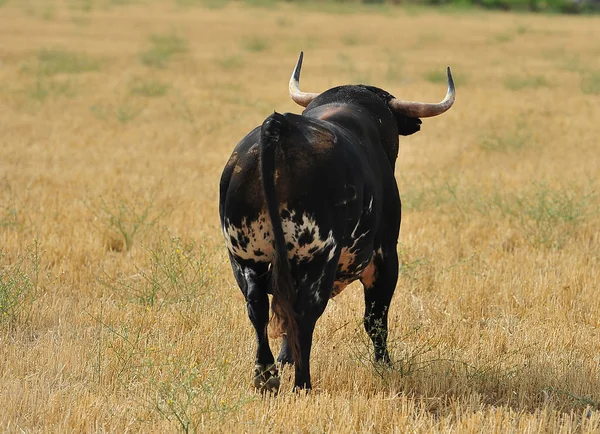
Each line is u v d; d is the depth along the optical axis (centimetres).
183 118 4016
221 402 1231
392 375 1400
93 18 9838
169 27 9056
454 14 12581
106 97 4572
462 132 3856
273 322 1205
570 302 1830
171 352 1475
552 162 3209
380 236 1391
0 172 2859
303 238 1198
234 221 1220
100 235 2188
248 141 1234
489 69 6109
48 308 1678
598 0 14288
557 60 6794
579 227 2345
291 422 1209
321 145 1212
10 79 5059
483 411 1291
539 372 1439
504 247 2227
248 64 6156
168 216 2362
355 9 12862
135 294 1798
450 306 1781
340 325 1645
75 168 2975
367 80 5297
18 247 2036
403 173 3008
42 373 1380
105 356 1448
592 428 1223
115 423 1208
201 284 1759
